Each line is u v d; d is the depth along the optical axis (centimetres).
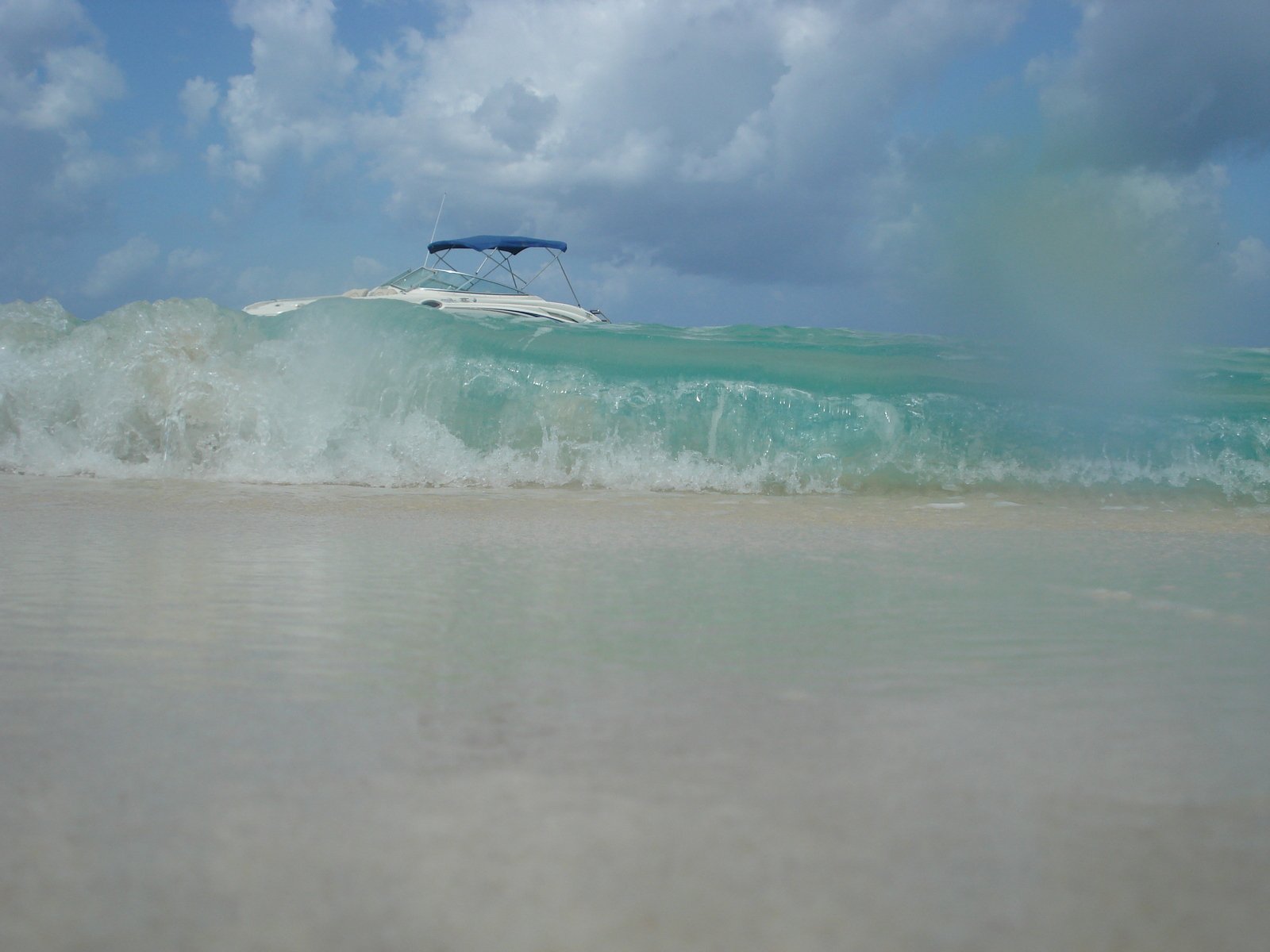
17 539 222
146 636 122
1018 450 417
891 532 251
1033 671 106
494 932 49
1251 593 157
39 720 86
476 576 172
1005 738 82
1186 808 67
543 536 236
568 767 73
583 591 157
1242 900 54
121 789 69
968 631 127
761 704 92
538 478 417
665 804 66
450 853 58
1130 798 69
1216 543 232
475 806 66
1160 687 100
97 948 48
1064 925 51
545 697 94
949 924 51
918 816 65
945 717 88
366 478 415
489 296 1123
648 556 200
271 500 329
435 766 74
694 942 48
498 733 82
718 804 66
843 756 77
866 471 413
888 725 85
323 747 78
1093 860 58
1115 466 406
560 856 58
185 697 94
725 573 177
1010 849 60
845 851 59
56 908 52
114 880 55
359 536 232
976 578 173
